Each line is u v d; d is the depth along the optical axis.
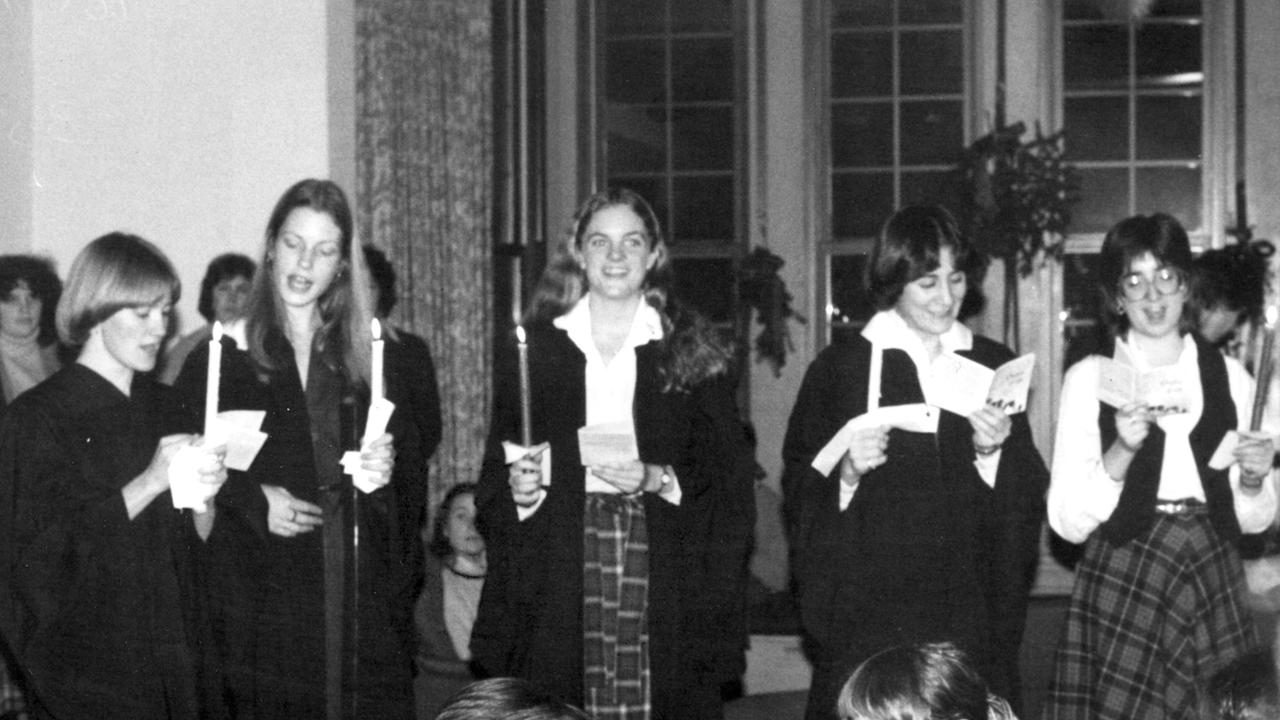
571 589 3.53
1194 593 3.68
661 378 3.65
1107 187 8.52
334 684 3.41
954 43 8.64
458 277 6.99
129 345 3.28
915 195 8.67
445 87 6.94
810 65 8.74
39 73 5.76
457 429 6.98
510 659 3.61
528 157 7.87
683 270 8.89
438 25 6.88
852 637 3.61
